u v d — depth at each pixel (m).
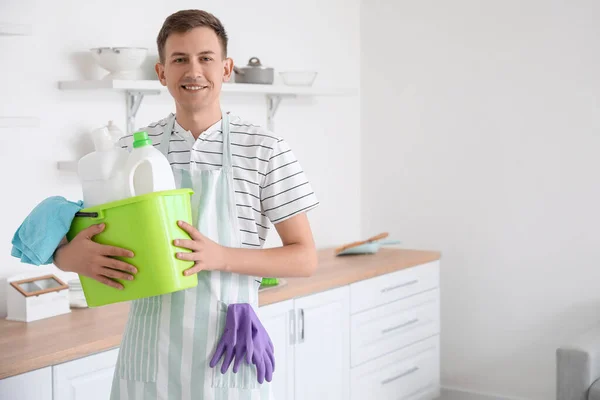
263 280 3.03
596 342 3.22
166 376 1.73
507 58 3.99
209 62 1.71
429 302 3.85
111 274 1.60
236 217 1.77
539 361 3.98
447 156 4.18
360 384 3.40
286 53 3.89
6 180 2.69
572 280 3.88
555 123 3.88
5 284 2.68
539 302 3.96
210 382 1.72
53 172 2.82
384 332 3.53
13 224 2.71
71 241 1.65
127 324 1.81
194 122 1.78
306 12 4.01
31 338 2.27
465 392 4.18
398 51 4.30
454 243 4.18
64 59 2.85
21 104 2.72
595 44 3.77
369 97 4.39
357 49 4.39
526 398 4.02
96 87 2.75
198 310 1.73
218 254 1.65
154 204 1.57
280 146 1.78
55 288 2.57
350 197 4.36
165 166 1.63
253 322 1.75
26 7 2.72
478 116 4.08
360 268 3.45
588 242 3.83
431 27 4.19
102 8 2.98
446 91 4.17
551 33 3.87
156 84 2.89
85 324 2.44
